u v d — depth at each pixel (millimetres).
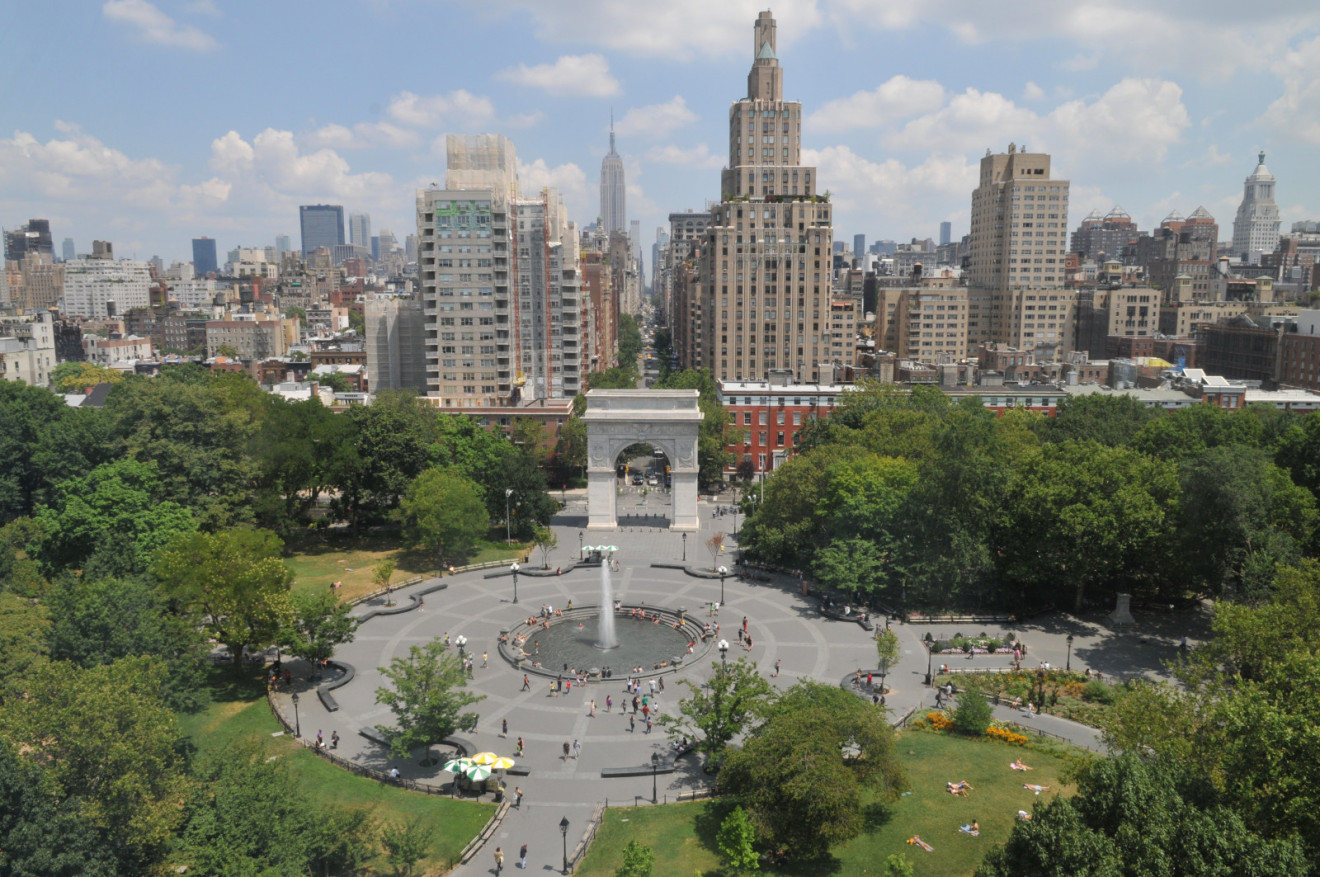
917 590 108188
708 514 162250
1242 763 49656
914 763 72250
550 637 106000
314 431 136375
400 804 67938
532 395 193125
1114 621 106500
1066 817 45281
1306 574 76688
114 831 49219
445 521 124875
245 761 61500
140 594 76750
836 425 156875
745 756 60375
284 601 88125
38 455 122750
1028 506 108312
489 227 173625
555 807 68375
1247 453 102500
